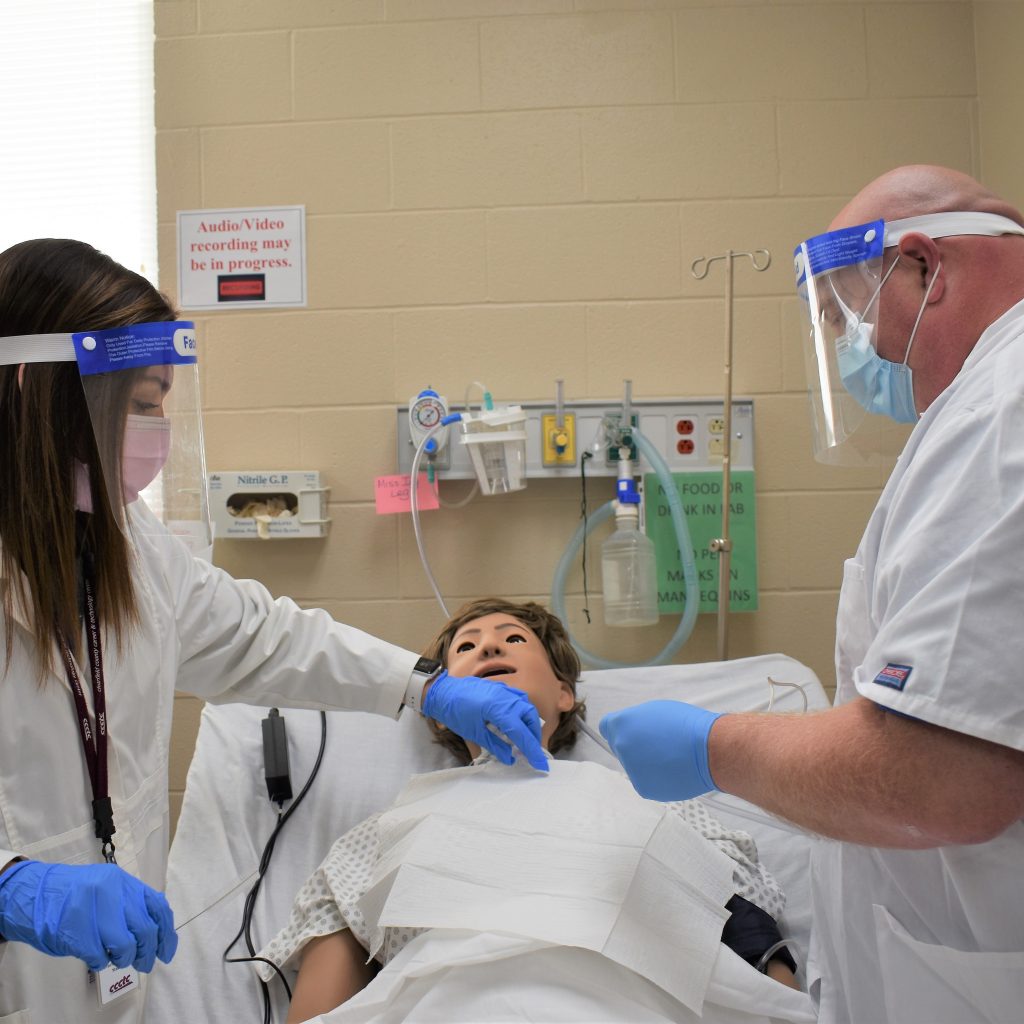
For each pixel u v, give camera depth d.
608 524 2.33
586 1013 1.16
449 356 2.35
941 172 1.17
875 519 1.10
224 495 2.31
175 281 2.38
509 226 2.36
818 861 1.33
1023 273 1.12
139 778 1.32
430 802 1.51
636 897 1.28
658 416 2.30
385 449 2.36
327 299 2.37
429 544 2.34
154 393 1.24
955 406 1.01
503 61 2.36
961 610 0.85
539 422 2.29
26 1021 1.16
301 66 2.38
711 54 2.35
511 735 1.53
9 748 1.17
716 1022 1.23
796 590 2.34
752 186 2.35
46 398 1.14
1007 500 0.87
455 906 1.29
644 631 2.34
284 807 1.80
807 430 2.34
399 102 2.37
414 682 1.63
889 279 1.15
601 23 2.36
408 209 2.36
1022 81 2.12
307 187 2.37
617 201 2.35
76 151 2.48
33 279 1.16
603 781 1.48
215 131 2.38
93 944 1.05
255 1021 1.47
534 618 1.96
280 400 2.37
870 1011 1.19
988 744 0.84
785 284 2.34
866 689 0.89
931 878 1.10
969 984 1.01
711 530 2.29
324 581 2.35
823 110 2.35
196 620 1.54
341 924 1.48
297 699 1.67
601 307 2.35
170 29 2.40
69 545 1.18
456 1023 1.17
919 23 2.34
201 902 1.64
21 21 2.49
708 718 1.11
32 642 1.19
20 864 1.09
